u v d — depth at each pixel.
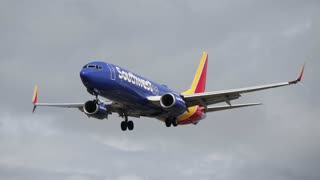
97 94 188.62
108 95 189.62
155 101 198.62
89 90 187.62
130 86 192.50
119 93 190.50
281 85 190.75
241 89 195.75
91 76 183.50
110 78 186.00
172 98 197.25
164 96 197.62
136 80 196.25
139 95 196.88
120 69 191.25
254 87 194.75
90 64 186.88
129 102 196.88
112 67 188.62
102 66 186.38
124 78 190.50
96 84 184.50
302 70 187.00
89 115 198.62
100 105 199.88
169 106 196.12
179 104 196.88
